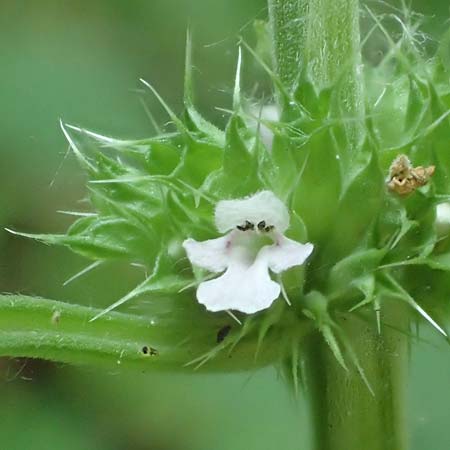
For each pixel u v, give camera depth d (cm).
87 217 6
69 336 6
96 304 7
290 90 6
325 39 6
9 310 6
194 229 6
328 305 6
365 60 7
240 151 6
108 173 6
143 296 6
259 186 6
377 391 6
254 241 6
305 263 6
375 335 6
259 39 7
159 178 6
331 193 6
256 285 6
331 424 6
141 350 6
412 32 7
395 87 6
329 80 6
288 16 6
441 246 6
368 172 6
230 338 6
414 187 6
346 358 6
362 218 6
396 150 6
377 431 6
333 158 6
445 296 6
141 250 6
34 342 6
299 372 6
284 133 6
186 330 6
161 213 6
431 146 6
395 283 6
